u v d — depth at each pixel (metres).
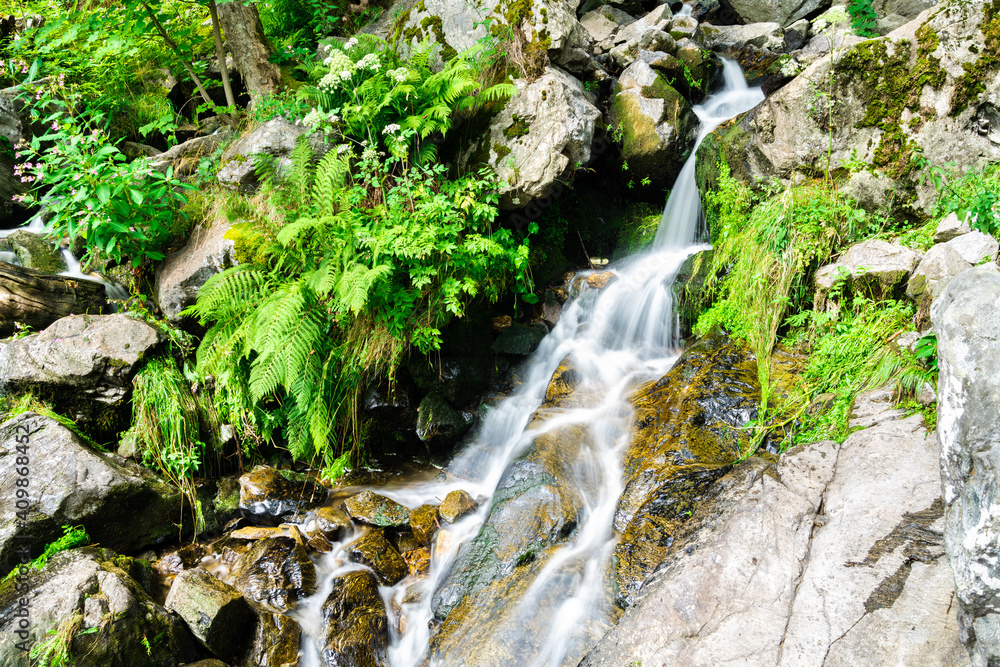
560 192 5.75
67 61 6.27
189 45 6.58
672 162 6.25
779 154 5.41
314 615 3.86
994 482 1.87
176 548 4.40
